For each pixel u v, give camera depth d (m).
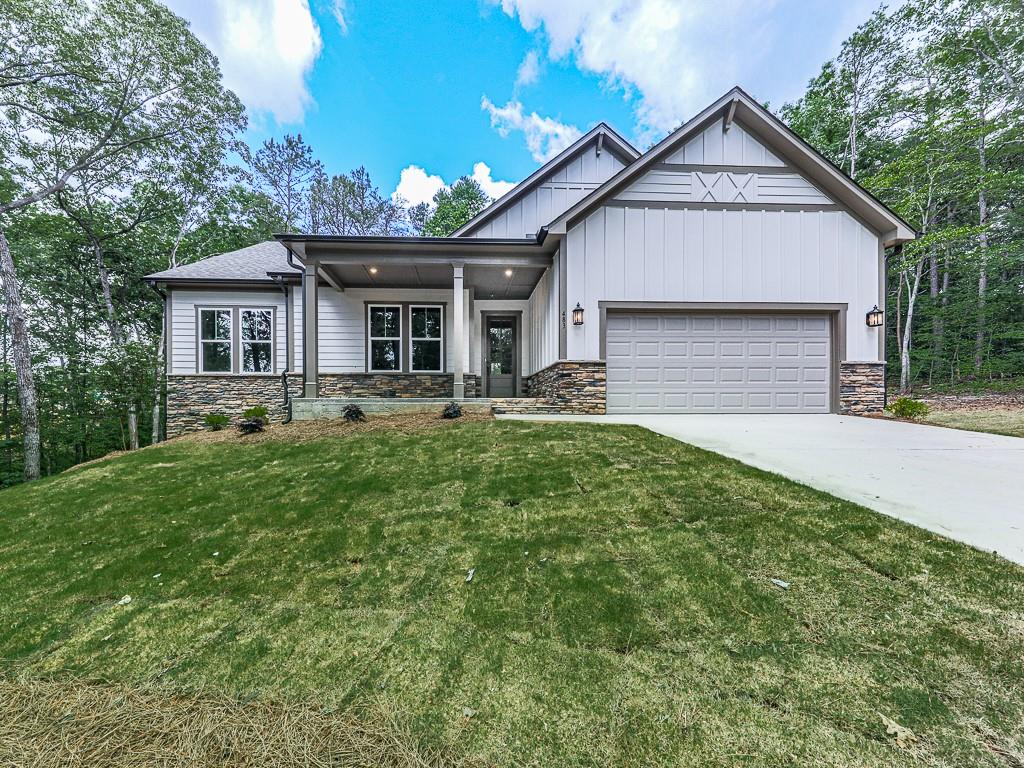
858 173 16.05
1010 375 13.21
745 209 8.05
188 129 11.86
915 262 13.79
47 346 12.20
